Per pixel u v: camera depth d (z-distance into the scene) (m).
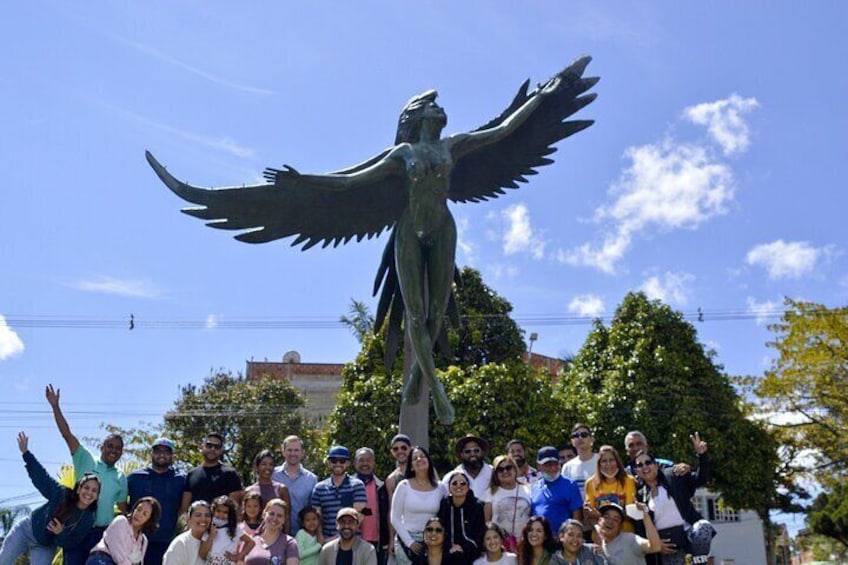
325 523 9.78
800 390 30.78
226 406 33.59
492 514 9.52
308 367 46.34
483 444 9.89
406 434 11.10
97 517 9.58
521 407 26.33
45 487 9.35
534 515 9.44
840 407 30.45
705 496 39.81
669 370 28.30
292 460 10.41
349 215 11.84
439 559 8.80
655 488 9.69
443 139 11.17
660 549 9.24
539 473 10.55
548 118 12.20
